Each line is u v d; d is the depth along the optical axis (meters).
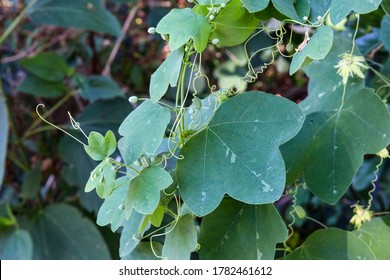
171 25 0.46
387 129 0.50
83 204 0.84
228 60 0.93
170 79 0.46
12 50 1.08
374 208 0.79
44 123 1.05
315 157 0.52
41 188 1.05
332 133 0.52
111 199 0.50
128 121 0.49
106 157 0.47
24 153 0.93
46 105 1.06
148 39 1.14
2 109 0.78
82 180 0.84
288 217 0.80
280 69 0.89
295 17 0.48
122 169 0.59
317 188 0.51
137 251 0.53
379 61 0.61
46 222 0.84
